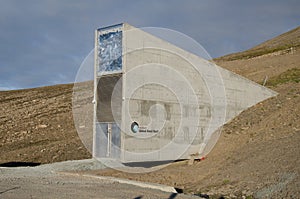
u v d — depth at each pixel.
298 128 12.27
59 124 23.59
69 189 8.16
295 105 14.66
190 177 10.20
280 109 14.66
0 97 35.16
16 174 11.27
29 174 11.27
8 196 7.02
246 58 39.16
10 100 33.25
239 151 11.64
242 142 12.47
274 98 16.52
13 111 28.75
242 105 15.07
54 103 30.33
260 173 8.99
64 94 34.00
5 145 19.48
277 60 30.89
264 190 7.87
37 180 9.81
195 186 9.34
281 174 8.39
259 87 16.27
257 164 9.73
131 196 7.37
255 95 15.98
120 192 7.86
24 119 25.89
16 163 14.98
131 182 9.37
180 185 9.57
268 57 35.34
